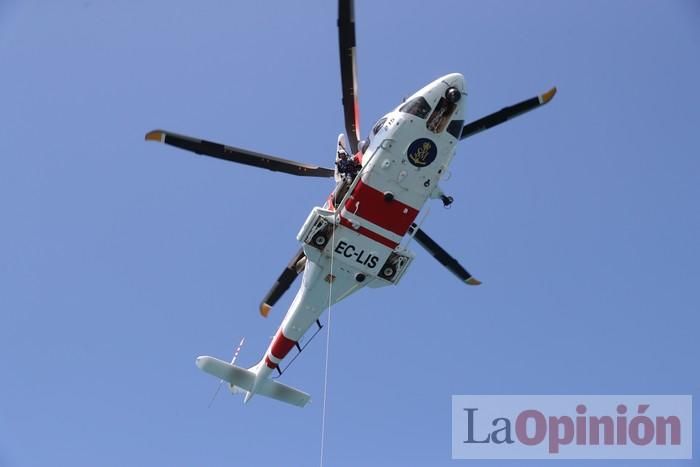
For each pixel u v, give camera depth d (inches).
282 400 1242.0
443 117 888.3
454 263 1063.0
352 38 890.7
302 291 1034.1
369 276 964.6
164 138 900.6
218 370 1219.2
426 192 908.6
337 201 949.2
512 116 929.5
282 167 952.3
